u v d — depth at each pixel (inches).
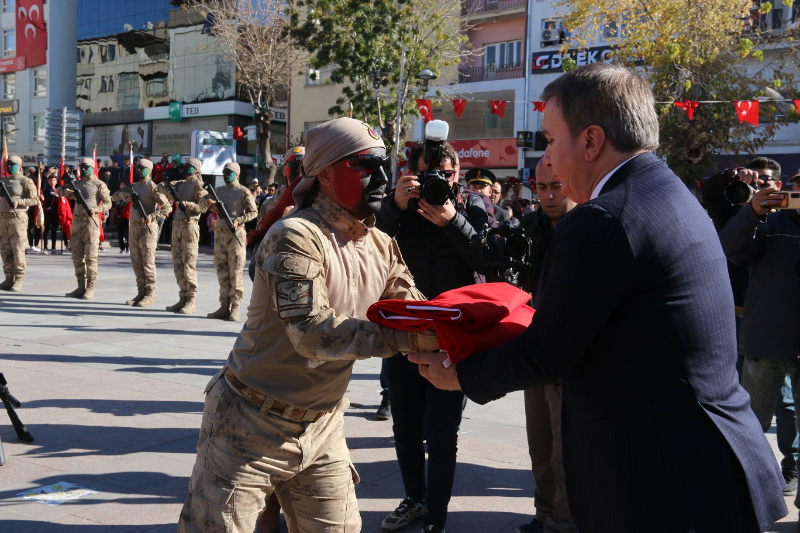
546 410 131.3
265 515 135.0
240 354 83.7
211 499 81.9
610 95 67.8
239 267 370.9
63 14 1731.1
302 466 84.8
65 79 1750.7
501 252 116.5
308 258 77.1
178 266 394.0
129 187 411.5
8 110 1824.6
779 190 147.8
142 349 290.4
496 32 1069.8
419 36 932.6
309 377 82.0
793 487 167.3
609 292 62.4
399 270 92.5
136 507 143.2
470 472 168.9
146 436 184.4
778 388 162.6
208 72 1481.3
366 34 896.3
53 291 457.7
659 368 62.8
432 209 126.1
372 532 137.7
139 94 1627.7
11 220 443.8
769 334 158.2
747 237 152.4
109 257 724.0
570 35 962.7
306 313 75.4
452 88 1082.7
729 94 706.2
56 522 135.3
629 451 63.7
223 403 83.4
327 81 944.3
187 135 1539.1
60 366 255.9
